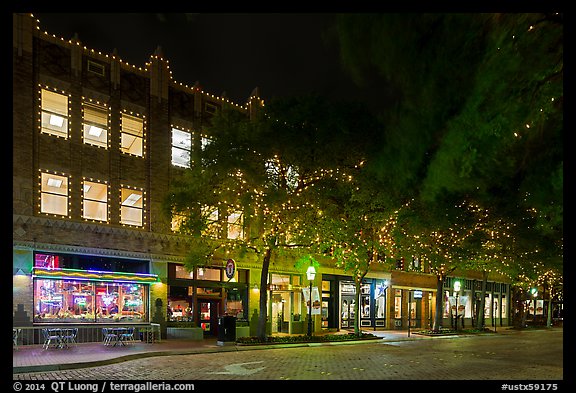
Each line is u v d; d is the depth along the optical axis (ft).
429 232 95.35
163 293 81.30
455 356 65.21
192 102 90.43
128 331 72.79
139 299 79.20
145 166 82.69
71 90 74.28
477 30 17.42
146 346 66.90
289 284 103.86
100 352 58.08
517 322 157.28
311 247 79.46
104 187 77.30
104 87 78.74
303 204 74.64
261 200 72.18
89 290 73.56
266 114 72.33
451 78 17.98
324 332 106.73
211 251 76.69
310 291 84.53
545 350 76.33
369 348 75.05
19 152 67.31
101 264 76.07
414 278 134.51
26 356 53.57
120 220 78.59
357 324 92.99
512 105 18.42
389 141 20.57
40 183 70.08
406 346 80.53
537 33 17.63
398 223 88.63
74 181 73.46
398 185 23.36
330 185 74.90
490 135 18.93
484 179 22.86
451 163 19.57
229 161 67.56
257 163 71.72
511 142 21.63
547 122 21.98
